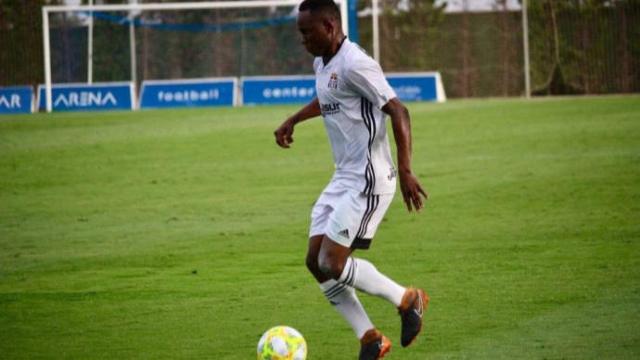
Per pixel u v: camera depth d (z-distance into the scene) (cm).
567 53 10238
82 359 2084
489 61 10344
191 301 2566
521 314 2339
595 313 2320
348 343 2166
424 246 3175
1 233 3572
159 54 10425
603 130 6091
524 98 9581
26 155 5731
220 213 3866
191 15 10575
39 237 3491
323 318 2377
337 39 1964
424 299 2038
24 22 10406
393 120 1898
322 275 2012
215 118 7806
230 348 2142
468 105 8494
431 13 10494
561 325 2230
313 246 2014
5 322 2400
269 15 10562
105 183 4688
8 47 10412
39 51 10388
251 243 3300
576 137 5784
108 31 10388
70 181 4775
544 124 6612
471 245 3162
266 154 5547
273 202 4081
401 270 2850
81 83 10112
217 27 10375
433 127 6669
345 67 1928
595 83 10206
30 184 4712
